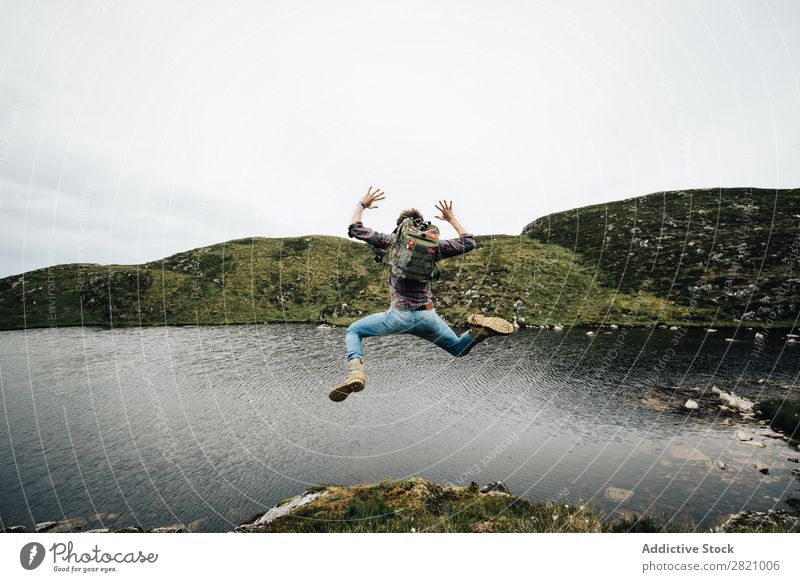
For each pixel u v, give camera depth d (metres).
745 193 64.94
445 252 3.60
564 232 67.94
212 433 20.69
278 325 54.78
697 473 13.17
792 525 9.07
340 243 80.00
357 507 8.44
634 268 49.91
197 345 44.12
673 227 57.41
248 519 12.62
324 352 37.84
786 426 16.66
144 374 33.16
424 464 15.73
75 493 15.16
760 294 39.28
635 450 15.62
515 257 56.97
